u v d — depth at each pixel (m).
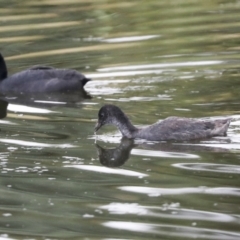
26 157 14.16
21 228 11.06
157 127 15.20
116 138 15.30
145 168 13.43
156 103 17.30
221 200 11.80
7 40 23.34
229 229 10.73
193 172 13.09
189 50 21.66
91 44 22.77
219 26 24.09
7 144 14.91
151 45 22.39
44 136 15.42
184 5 27.11
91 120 16.55
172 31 23.80
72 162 13.86
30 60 21.55
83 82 19.16
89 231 10.87
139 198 12.03
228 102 17.06
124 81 19.28
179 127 15.09
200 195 12.03
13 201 12.12
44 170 13.47
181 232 10.69
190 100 17.38
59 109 17.59
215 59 20.77
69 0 27.89
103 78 19.62
